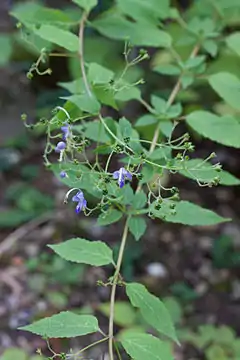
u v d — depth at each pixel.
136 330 1.11
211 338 1.14
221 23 1.01
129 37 0.86
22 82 1.91
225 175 0.74
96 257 0.69
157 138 0.81
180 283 1.32
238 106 0.82
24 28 1.06
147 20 0.89
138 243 1.40
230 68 1.09
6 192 1.58
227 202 1.56
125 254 1.35
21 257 1.37
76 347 1.16
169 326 0.67
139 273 1.34
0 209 1.51
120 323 1.13
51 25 0.82
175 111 0.83
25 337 1.19
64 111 0.70
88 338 1.17
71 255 0.69
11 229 1.46
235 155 1.65
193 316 1.24
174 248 1.41
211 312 1.25
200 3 1.03
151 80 1.39
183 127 1.42
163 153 0.70
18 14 0.87
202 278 1.34
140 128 0.85
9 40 1.53
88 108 0.72
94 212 1.45
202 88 1.29
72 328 0.65
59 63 1.69
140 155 0.68
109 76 0.77
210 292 1.30
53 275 1.32
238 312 1.25
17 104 1.88
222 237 1.44
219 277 1.34
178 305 1.22
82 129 0.78
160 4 0.89
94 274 1.32
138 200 0.72
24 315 1.23
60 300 1.25
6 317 1.23
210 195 1.58
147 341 0.65
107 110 1.36
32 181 1.62
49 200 1.53
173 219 0.71
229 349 1.12
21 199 1.52
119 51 1.31
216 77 0.83
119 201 0.71
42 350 1.16
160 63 1.28
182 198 1.55
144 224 0.72
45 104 1.81
